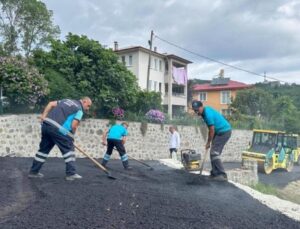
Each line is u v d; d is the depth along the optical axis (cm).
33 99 1394
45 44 3466
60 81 1509
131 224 434
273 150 1995
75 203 510
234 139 2609
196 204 554
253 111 4409
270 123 3244
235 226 463
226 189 725
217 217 492
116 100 1745
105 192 586
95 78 1680
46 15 3481
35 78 1390
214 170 827
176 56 4541
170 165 1355
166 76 4581
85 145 1598
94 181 693
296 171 2191
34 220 432
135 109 1958
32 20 3422
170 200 563
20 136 1370
